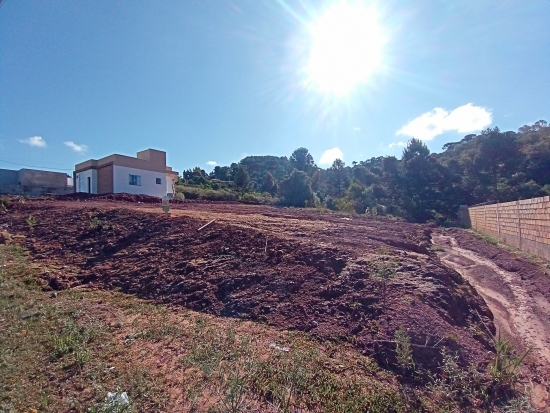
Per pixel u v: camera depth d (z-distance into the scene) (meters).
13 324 4.61
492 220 16.81
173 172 27.06
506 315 6.38
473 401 3.37
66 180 26.39
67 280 6.57
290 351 4.02
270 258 6.86
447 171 35.62
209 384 3.39
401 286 5.52
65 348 3.96
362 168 42.81
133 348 4.12
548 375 4.05
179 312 5.32
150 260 7.34
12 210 11.91
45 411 2.94
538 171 29.95
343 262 6.49
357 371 3.70
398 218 27.20
